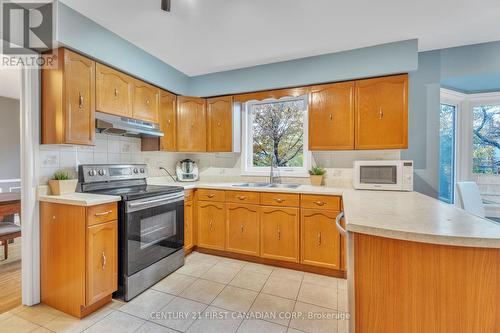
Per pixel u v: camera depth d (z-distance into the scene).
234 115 3.22
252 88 2.95
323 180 2.91
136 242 2.05
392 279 1.00
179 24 2.05
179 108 3.15
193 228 3.00
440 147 2.76
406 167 2.34
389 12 1.88
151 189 2.43
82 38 1.92
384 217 1.18
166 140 2.96
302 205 2.50
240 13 1.90
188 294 2.08
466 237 0.86
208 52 2.58
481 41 2.34
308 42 2.35
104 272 1.85
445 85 2.74
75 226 1.77
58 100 1.87
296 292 2.12
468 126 2.92
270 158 3.35
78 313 1.76
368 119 2.50
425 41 2.34
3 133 4.39
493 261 0.88
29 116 1.87
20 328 1.64
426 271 0.95
